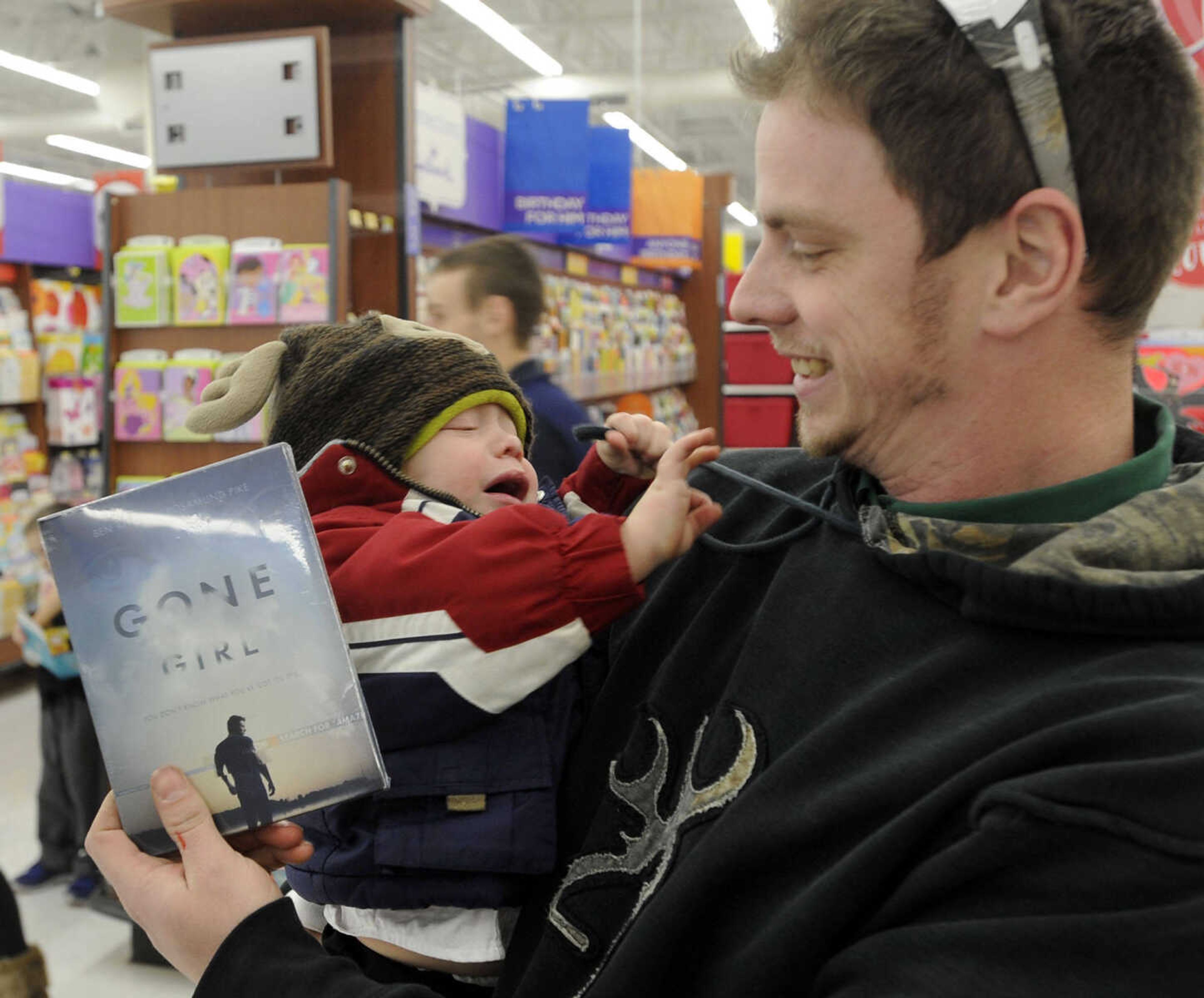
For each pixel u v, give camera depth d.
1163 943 0.45
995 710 0.58
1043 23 0.60
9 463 5.56
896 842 0.55
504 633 0.76
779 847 0.62
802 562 0.77
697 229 6.86
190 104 3.30
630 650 0.86
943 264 0.64
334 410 0.92
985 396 0.67
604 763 0.82
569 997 0.73
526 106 4.44
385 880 0.80
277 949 0.64
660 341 6.91
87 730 3.31
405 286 3.44
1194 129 0.64
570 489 1.06
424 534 0.80
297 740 0.67
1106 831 0.48
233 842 0.71
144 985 2.85
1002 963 0.48
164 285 3.37
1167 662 0.56
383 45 3.38
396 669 0.76
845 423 0.72
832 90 0.64
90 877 3.30
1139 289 0.65
